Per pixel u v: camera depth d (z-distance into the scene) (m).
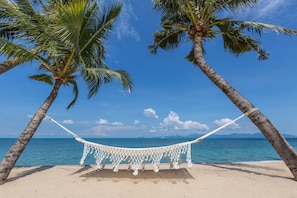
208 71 6.86
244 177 5.55
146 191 4.43
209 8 7.23
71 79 6.41
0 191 4.42
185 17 8.09
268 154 16.84
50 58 6.26
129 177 5.52
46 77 6.89
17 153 5.35
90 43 6.57
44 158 14.34
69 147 28.03
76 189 4.56
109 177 5.54
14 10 5.21
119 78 5.72
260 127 5.84
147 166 7.23
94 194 4.26
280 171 6.50
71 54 5.86
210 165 7.46
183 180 5.21
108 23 6.46
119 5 6.53
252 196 4.16
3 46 4.93
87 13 6.08
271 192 4.39
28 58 5.45
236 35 7.85
